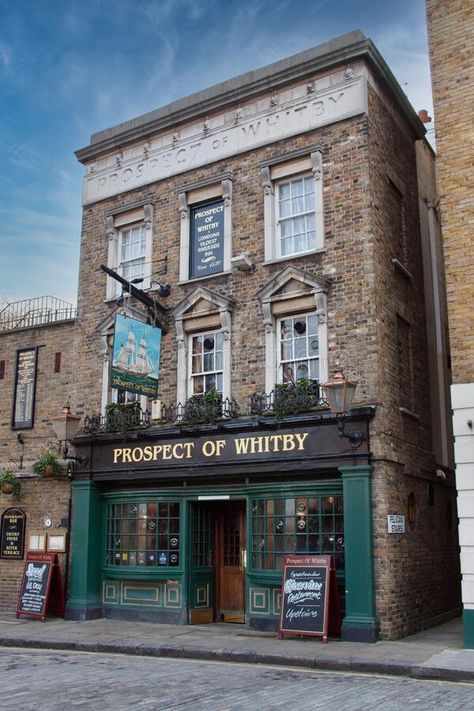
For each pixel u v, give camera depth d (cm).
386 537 1249
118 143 1767
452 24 1291
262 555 1366
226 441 1431
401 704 775
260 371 1449
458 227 1221
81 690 867
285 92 1532
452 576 1588
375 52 1453
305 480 1354
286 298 1434
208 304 1549
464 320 1188
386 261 1427
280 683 915
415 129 1694
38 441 1767
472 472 1131
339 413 1266
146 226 1697
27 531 1711
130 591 1541
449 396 1708
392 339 1409
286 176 1505
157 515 1516
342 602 1280
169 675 980
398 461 1335
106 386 1686
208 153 1622
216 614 1518
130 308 1566
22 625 1477
